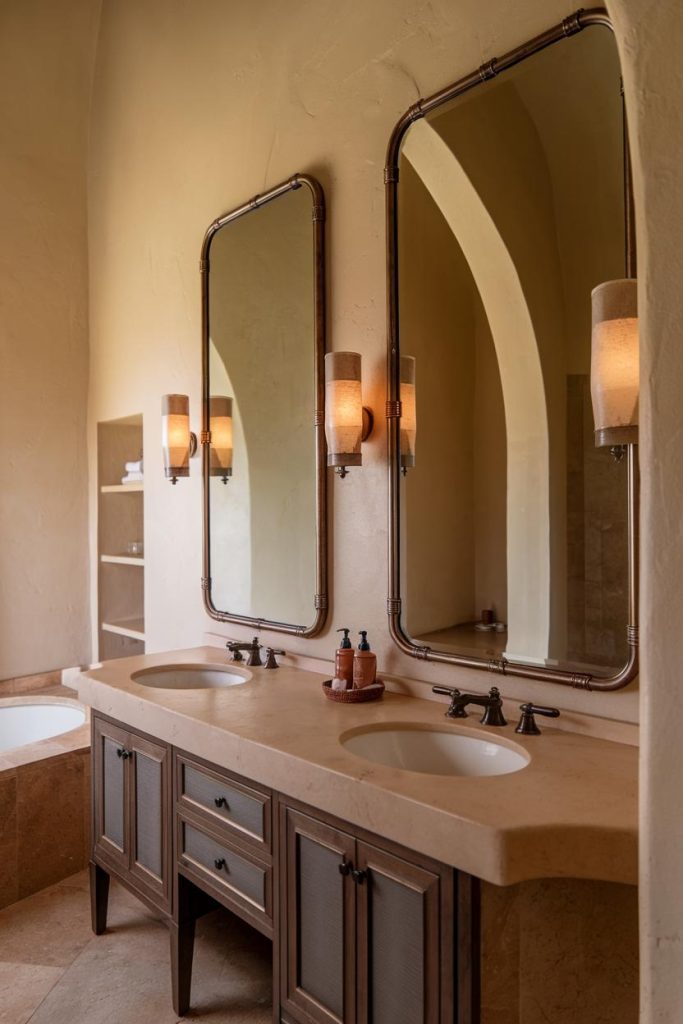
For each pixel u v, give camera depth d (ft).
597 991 4.11
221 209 8.97
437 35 6.29
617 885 4.14
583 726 5.15
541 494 5.46
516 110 5.61
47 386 11.92
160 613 10.11
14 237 11.52
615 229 5.06
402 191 6.50
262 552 8.14
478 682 5.90
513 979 3.91
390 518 6.48
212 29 9.09
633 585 4.93
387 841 4.25
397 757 5.46
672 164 2.68
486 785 4.20
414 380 6.38
